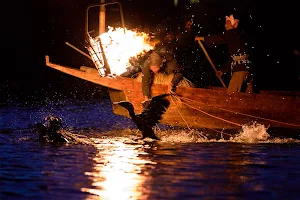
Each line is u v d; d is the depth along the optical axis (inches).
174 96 833.5
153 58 813.2
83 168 562.9
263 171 554.9
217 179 518.6
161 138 794.8
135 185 494.6
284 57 1541.6
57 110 1170.0
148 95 826.2
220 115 855.1
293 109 863.1
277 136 822.5
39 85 1627.7
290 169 565.9
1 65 1737.2
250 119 859.4
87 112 1143.6
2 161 597.3
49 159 611.2
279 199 455.8
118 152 663.8
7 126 906.1
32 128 881.5
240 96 853.2
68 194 464.8
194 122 850.1
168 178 521.0
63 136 755.4
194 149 689.0
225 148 699.4
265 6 1592.0
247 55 872.9
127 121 1006.4
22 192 469.1
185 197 459.2
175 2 1667.1
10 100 1360.7
